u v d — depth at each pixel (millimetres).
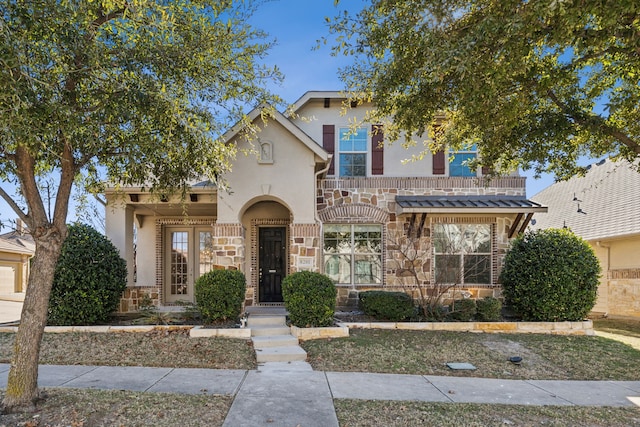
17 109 4211
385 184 13695
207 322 10266
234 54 7277
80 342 8930
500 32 5762
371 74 8898
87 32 5758
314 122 14008
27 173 5477
